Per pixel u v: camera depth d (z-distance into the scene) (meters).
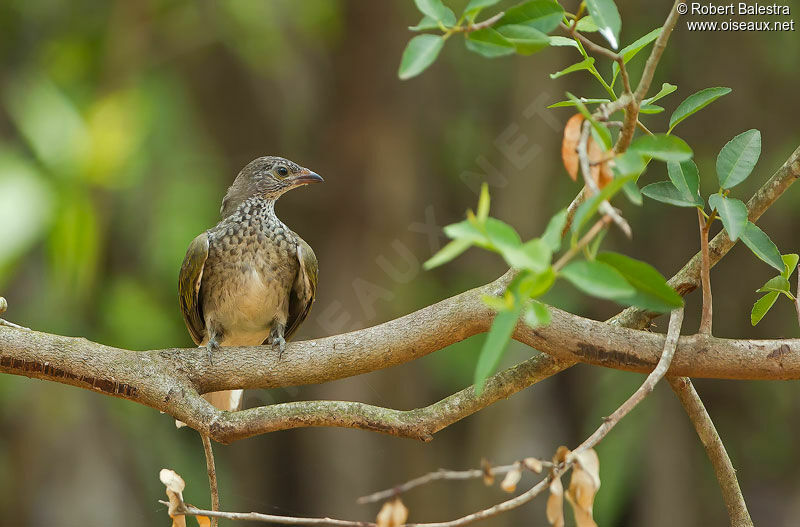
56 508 12.11
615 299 3.94
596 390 13.86
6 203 9.42
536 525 13.86
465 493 14.48
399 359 5.85
